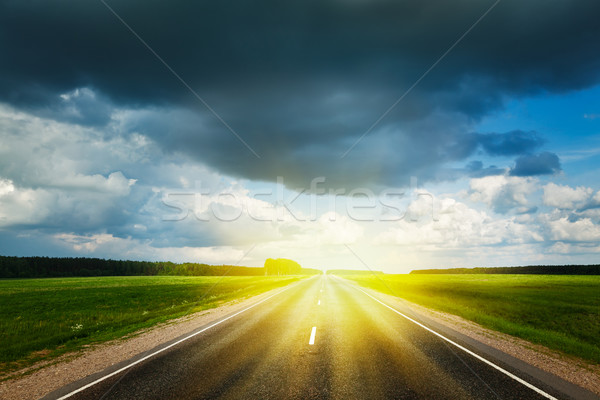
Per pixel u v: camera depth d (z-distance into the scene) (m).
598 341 15.86
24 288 45.38
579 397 5.30
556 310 21.84
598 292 34.41
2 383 6.53
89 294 34.69
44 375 6.86
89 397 5.36
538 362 7.35
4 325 16.38
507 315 20.47
